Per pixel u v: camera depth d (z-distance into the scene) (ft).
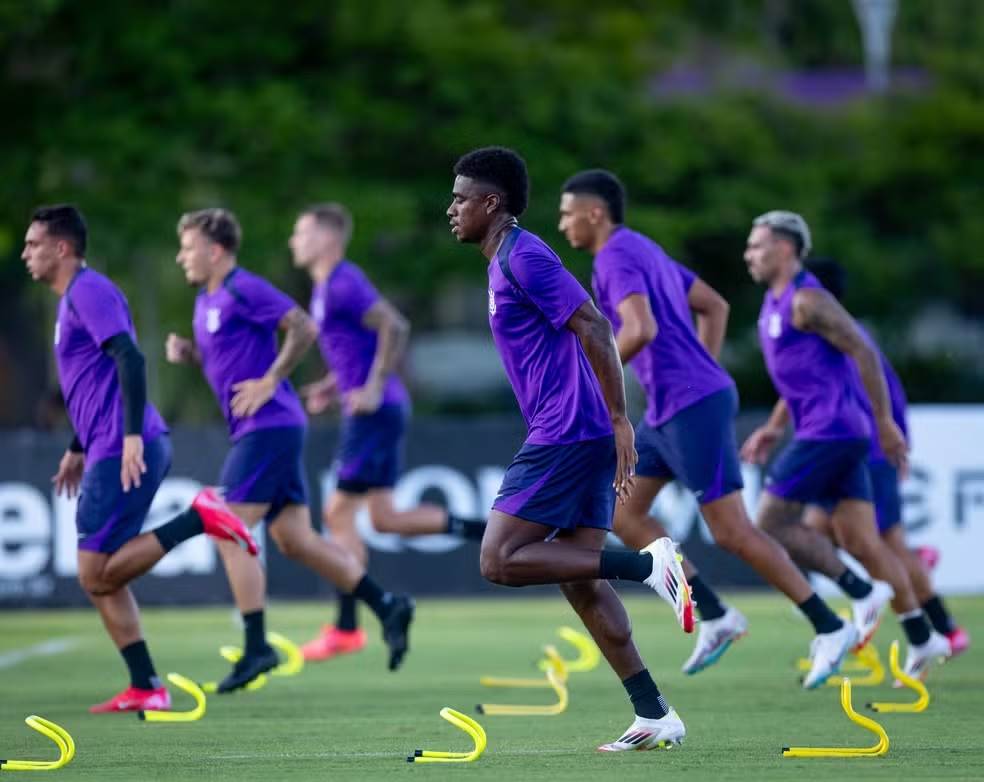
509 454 167.22
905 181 282.97
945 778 68.85
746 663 120.88
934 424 163.53
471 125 246.88
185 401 272.72
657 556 71.05
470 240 75.15
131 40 238.07
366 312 125.49
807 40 346.13
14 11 230.89
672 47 288.71
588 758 75.20
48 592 164.86
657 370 96.17
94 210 234.38
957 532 163.73
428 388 295.48
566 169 247.29
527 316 73.46
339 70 251.19
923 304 285.64
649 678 75.82
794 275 104.32
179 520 92.94
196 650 133.59
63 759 74.59
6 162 236.63
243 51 245.04
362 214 236.84
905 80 329.52
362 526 167.12
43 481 164.66
